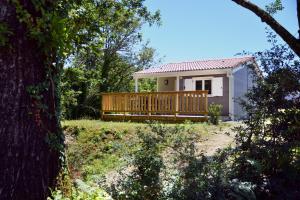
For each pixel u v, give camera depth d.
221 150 6.33
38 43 3.68
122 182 4.98
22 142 3.57
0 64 3.52
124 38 28.53
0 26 3.43
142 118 16.61
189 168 4.82
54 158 3.91
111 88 29.95
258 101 6.02
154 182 4.76
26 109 3.61
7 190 3.47
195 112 15.15
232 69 18.67
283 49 6.05
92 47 5.60
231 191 4.78
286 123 5.83
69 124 13.93
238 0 7.84
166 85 22.47
